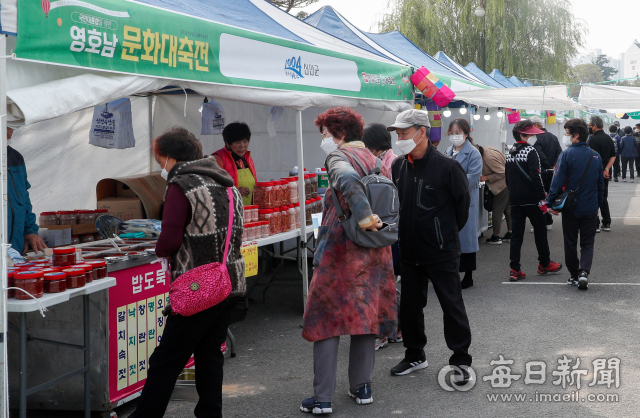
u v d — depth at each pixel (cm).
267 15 548
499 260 863
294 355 486
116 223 393
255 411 375
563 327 532
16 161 411
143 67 337
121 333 364
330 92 542
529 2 2473
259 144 796
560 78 2477
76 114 618
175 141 306
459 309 402
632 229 1108
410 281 418
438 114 877
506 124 1372
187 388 391
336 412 368
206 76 390
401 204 411
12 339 365
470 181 654
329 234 357
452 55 2486
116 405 361
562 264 824
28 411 378
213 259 298
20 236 404
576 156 654
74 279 301
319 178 645
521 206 718
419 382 415
